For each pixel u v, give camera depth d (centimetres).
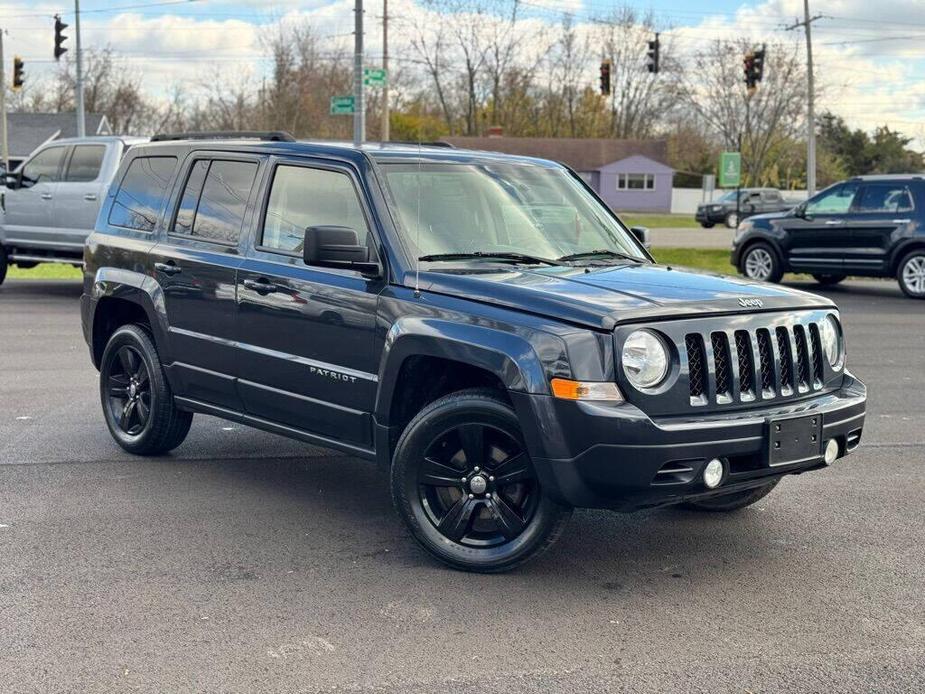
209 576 492
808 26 4141
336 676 390
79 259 1617
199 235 650
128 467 685
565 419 457
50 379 988
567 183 641
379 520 583
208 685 381
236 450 735
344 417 552
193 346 642
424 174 575
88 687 378
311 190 587
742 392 488
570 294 480
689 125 9000
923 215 1850
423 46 7900
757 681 391
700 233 4575
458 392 499
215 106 6981
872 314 1627
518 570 507
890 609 465
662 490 459
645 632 436
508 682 387
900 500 638
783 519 598
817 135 9006
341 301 547
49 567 500
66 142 1644
